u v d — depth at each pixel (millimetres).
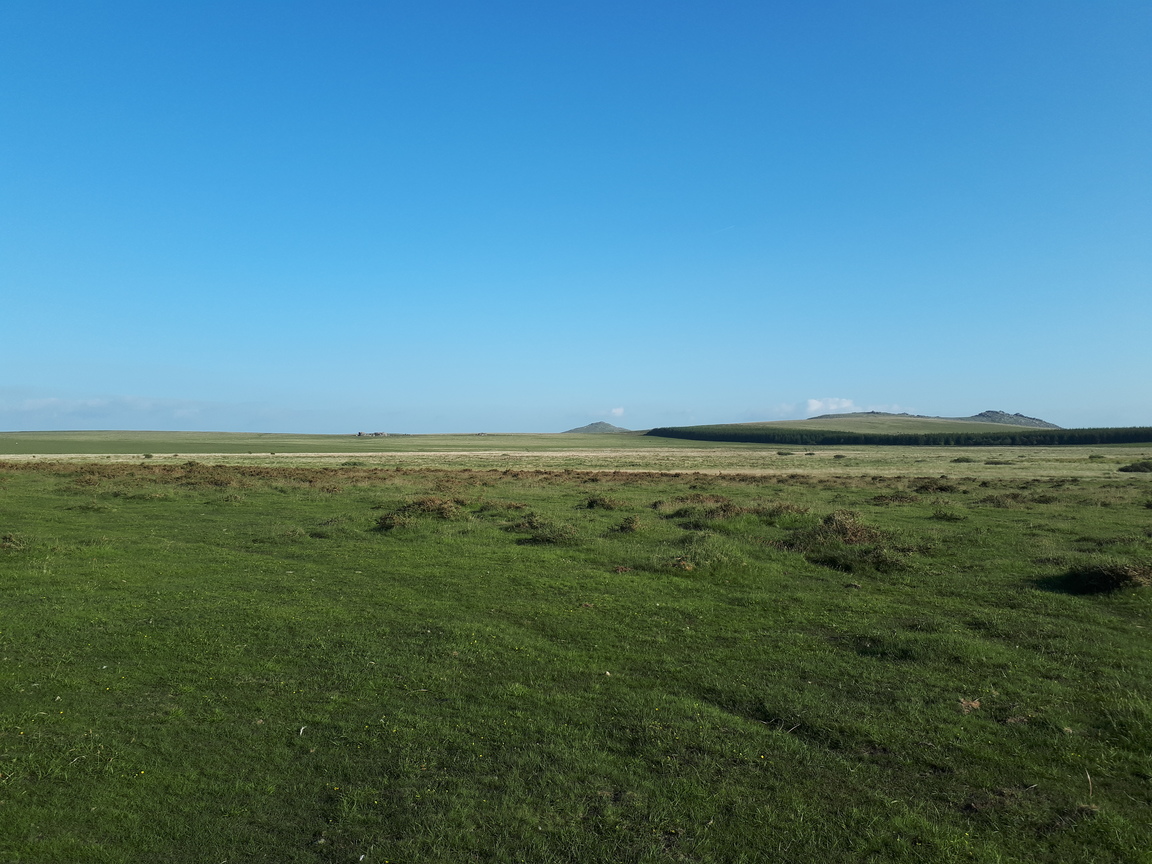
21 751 7918
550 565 18203
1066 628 12664
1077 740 8156
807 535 21219
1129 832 6348
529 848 6277
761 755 7953
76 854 6191
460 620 13266
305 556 19375
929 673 10367
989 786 7250
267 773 7586
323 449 136000
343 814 6793
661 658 11234
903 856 6109
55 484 39500
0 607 13859
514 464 80812
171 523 25656
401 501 32688
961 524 25891
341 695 9688
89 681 10094
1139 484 43531
